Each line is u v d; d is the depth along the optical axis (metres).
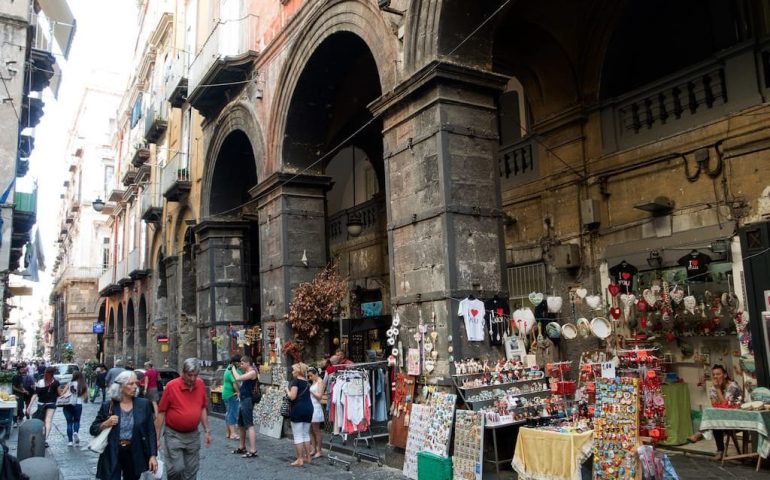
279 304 12.30
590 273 9.74
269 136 12.98
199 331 16.92
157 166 25.48
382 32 8.95
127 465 5.37
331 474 7.97
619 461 5.62
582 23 9.92
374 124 15.44
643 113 9.09
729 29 8.32
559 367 7.00
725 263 7.86
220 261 16.55
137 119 32.19
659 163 8.78
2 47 16.91
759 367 7.22
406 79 8.00
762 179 7.49
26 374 17.50
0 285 16.31
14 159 16.61
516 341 7.59
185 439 5.89
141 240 29.22
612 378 5.88
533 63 10.71
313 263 12.45
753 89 7.64
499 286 7.64
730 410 6.86
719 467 6.95
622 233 9.32
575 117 10.02
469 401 6.75
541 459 6.00
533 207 10.98
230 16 14.82
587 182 9.90
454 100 7.70
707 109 8.23
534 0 9.66
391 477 7.52
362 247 16.75
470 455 6.50
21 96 16.97
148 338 26.61
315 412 9.21
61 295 55.38
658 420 5.91
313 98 12.24
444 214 7.41
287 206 12.36
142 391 12.32
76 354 47.59
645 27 9.77
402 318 8.12
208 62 14.99
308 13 11.40
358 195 17.70
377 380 9.60
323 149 12.83
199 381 6.10
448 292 7.23
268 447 10.46
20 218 20.25
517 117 11.73
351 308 16.42
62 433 13.91
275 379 12.09
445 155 7.51
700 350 8.38
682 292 8.08
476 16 7.96
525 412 6.85
